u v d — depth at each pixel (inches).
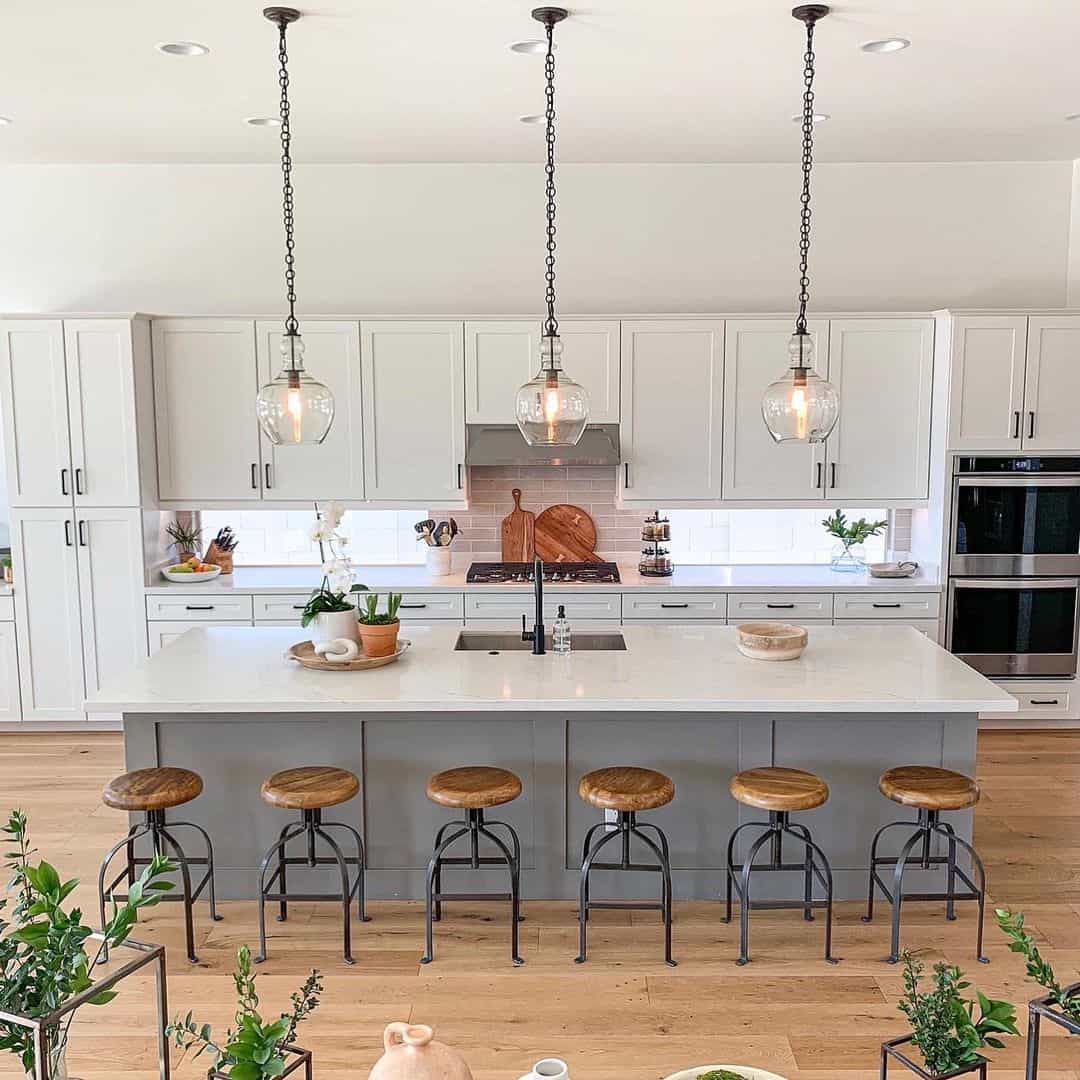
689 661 165.5
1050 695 235.3
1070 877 168.4
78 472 229.1
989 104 188.9
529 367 234.7
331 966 143.2
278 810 159.3
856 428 236.7
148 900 80.3
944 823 157.3
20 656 234.5
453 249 245.0
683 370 235.0
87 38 149.6
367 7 137.3
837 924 154.6
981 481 229.8
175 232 243.4
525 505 254.4
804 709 144.3
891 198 243.8
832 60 161.2
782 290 246.4
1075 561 231.9
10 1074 107.7
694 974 140.9
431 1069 72.4
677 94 180.5
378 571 249.4
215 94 179.5
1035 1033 82.0
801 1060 122.3
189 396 235.6
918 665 162.9
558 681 154.0
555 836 159.8
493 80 171.2
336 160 237.3
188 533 249.1
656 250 245.0
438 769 158.6
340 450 237.6
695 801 159.3
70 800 199.6
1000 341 227.3
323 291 245.9
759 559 257.4
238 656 170.1
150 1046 125.2
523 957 145.2
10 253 243.6
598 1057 122.9
